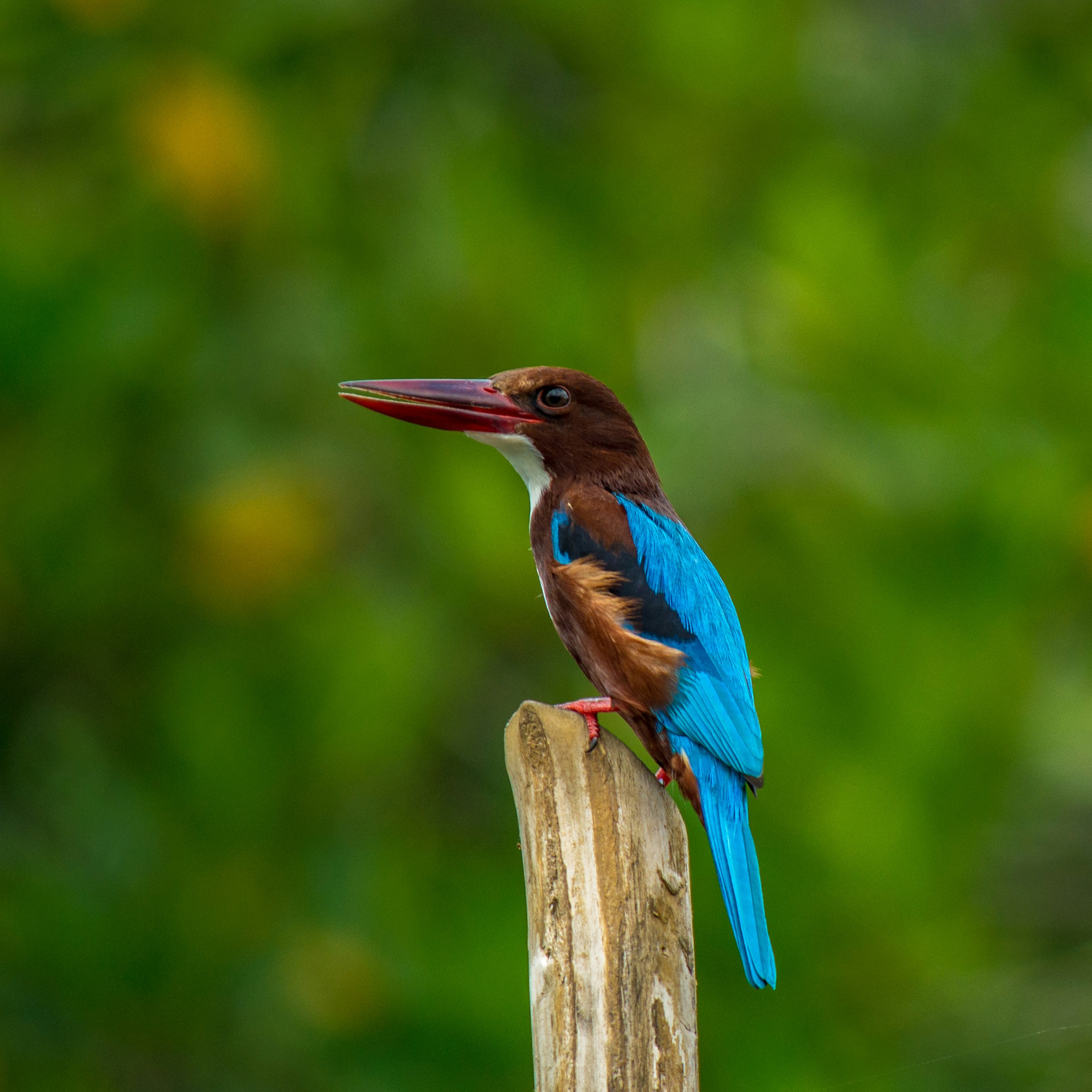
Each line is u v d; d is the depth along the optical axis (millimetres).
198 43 10625
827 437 10609
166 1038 9758
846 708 10023
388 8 11062
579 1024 5922
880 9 14164
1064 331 11305
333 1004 9602
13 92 10742
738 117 11906
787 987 9758
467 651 10844
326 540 10352
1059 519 10570
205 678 10109
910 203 12266
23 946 9703
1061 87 12375
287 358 10703
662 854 6227
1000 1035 10055
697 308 11648
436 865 10156
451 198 11016
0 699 10562
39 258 10094
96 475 10273
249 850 10078
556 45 11711
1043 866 11609
